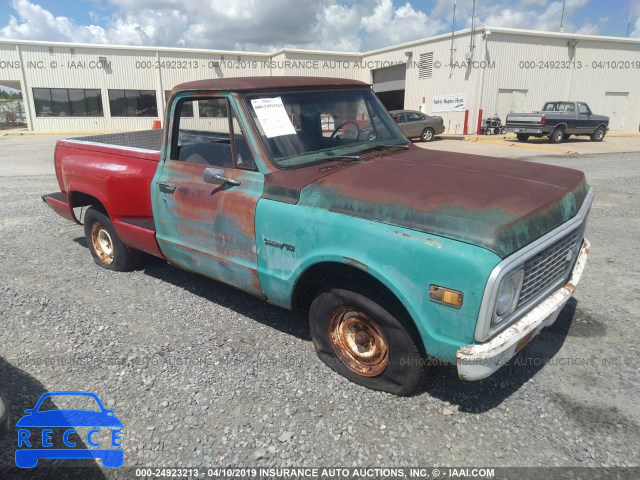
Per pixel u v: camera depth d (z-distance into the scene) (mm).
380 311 2826
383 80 32500
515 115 21438
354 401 2994
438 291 2467
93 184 4715
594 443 2629
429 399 3000
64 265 5395
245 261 3455
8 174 12000
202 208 3645
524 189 2898
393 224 2662
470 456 2555
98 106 30609
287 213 3072
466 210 2559
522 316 2715
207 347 3621
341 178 3125
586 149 18109
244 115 3348
